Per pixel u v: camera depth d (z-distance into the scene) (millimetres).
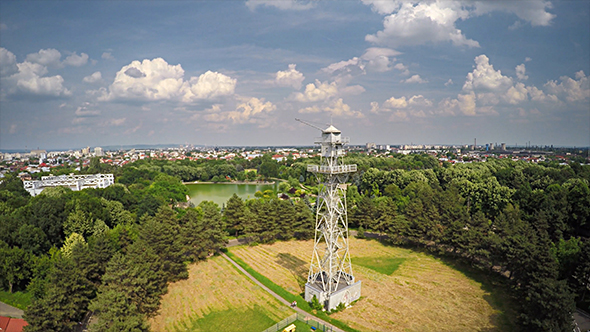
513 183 126625
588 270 53469
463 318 52781
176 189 155000
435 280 66562
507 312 54094
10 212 86188
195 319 53125
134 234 76625
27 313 43469
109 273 50219
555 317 43625
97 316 47781
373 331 49406
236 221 93938
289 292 61656
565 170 135250
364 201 96688
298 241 92312
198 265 74562
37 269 59344
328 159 59500
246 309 55938
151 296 54125
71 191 111000
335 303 55281
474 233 71812
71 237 69438
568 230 80500
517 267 58188
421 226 81875
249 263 75750
